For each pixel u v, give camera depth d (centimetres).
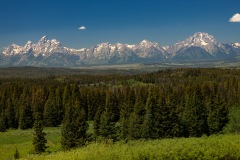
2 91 16000
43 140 8000
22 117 13038
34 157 4334
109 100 13862
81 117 8400
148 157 3922
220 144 4419
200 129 9581
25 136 10744
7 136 10919
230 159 4188
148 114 9188
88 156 3844
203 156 4119
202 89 13612
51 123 13325
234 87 14112
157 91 13775
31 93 16025
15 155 7319
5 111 13638
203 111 9738
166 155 3988
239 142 4578
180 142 4762
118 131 9219
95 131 8900
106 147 4350
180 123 9425
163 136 9144
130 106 13275
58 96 14512
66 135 8150
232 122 8194
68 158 3878
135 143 5178
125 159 3809
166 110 9219
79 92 14888
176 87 16375
